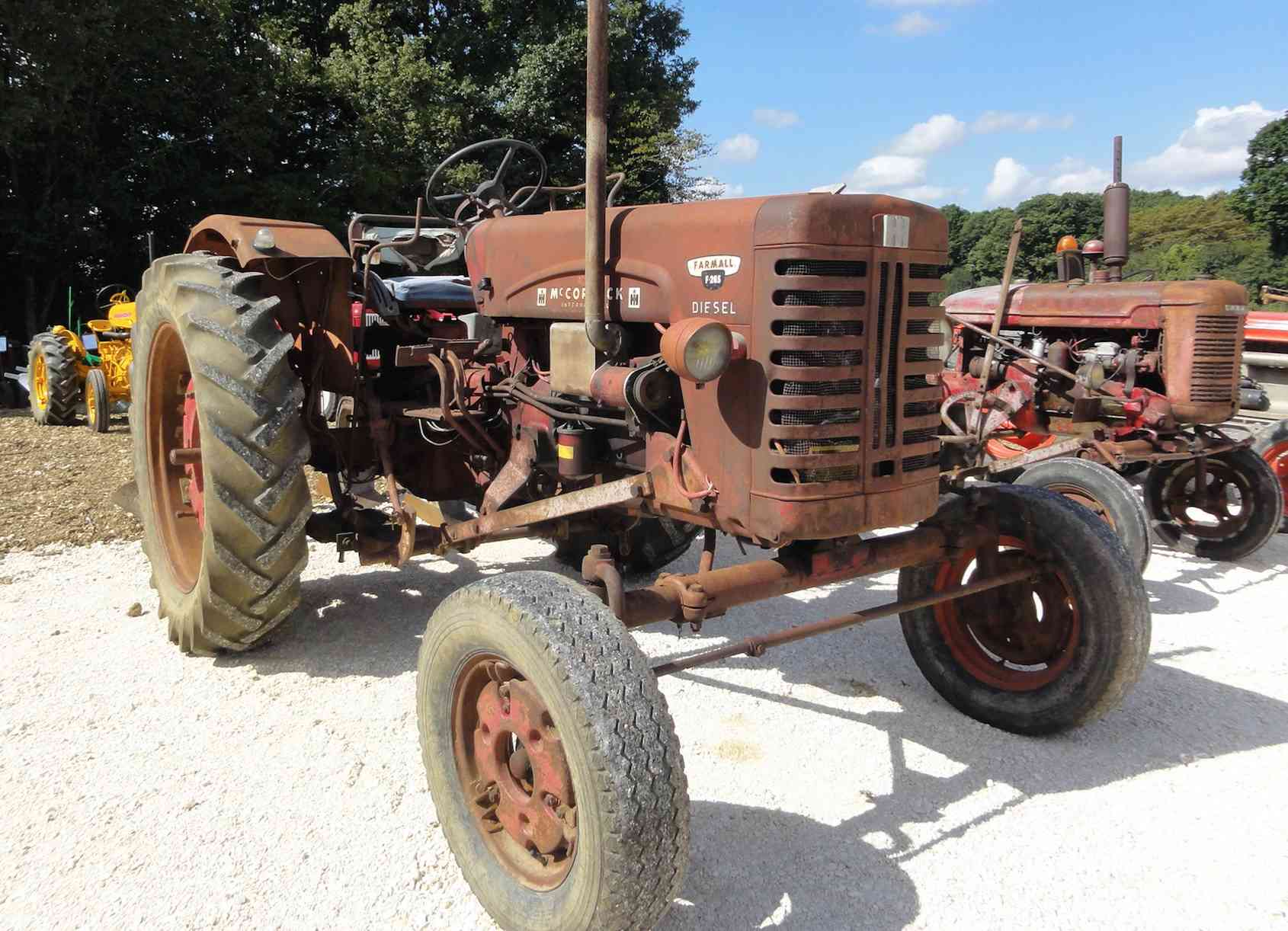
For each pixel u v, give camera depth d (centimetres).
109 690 346
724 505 256
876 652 407
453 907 237
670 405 277
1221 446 570
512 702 223
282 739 314
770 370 239
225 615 343
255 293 352
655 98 2131
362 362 403
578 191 378
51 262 1542
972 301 707
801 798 287
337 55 1817
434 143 1842
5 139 1316
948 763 311
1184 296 576
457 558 528
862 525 250
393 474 380
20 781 283
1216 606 486
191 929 224
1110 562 300
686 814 199
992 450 638
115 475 683
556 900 208
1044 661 330
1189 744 326
